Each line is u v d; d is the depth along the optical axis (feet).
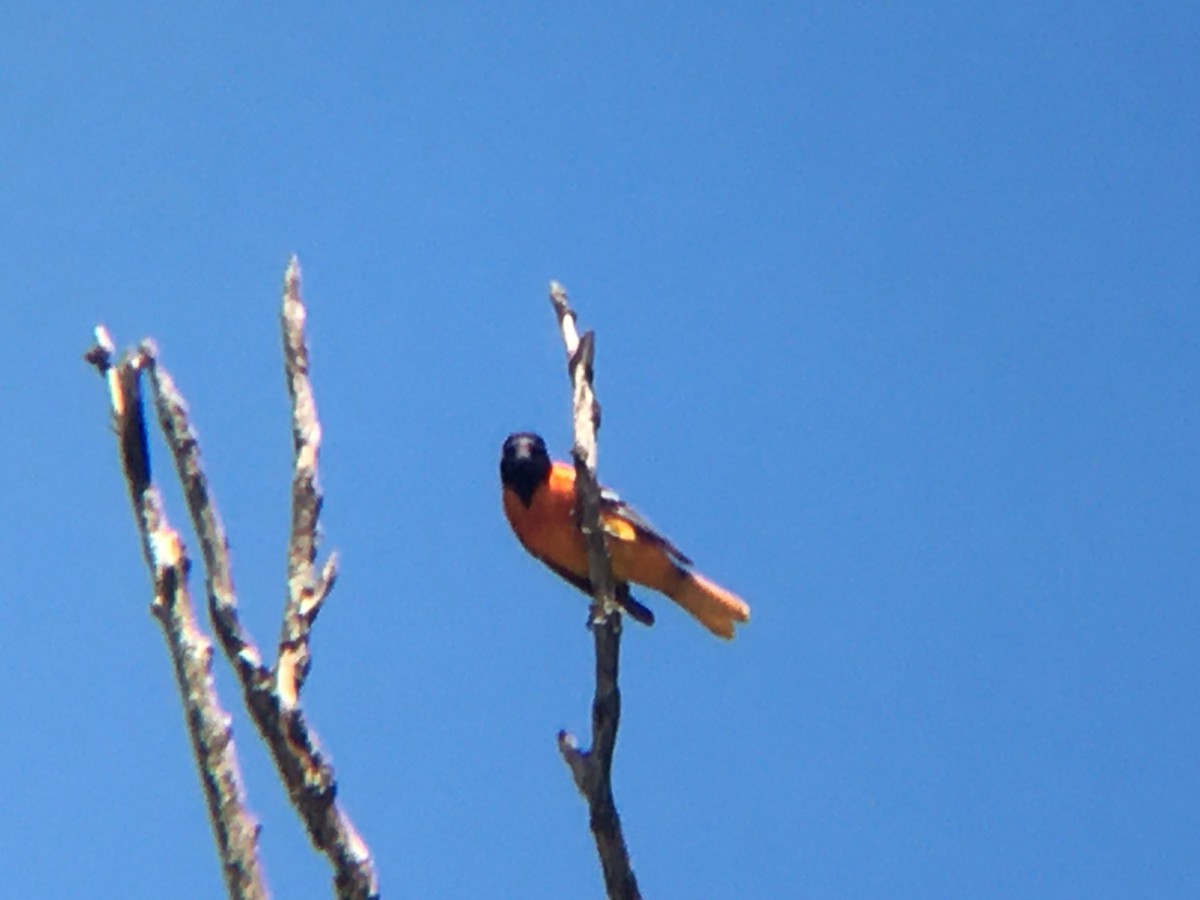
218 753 33.37
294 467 37.65
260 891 32.45
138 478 36.17
